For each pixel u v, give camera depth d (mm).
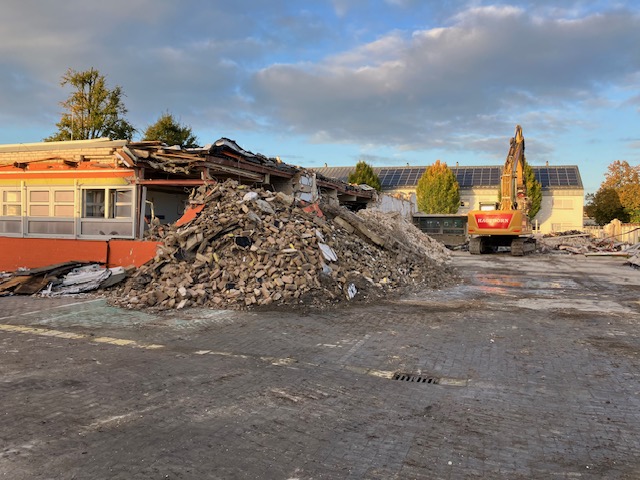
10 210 14914
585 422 4293
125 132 31938
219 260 10266
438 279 14109
